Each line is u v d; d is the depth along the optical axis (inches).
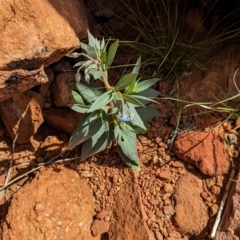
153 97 18.4
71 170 19.6
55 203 18.1
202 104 19.6
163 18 22.2
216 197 18.5
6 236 17.2
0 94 17.0
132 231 18.1
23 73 15.8
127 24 22.5
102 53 17.1
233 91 19.9
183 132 19.7
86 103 18.0
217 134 19.4
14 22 15.3
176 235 18.3
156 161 19.5
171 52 21.0
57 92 19.7
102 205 19.0
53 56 16.7
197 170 19.2
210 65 20.7
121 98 16.1
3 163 20.0
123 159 19.0
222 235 17.6
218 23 21.2
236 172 18.7
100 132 18.1
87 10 21.7
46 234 17.5
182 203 18.6
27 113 19.2
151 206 18.8
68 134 20.5
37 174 19.2
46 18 15.9
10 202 18.1
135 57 21.5
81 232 18.2
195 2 21.8
